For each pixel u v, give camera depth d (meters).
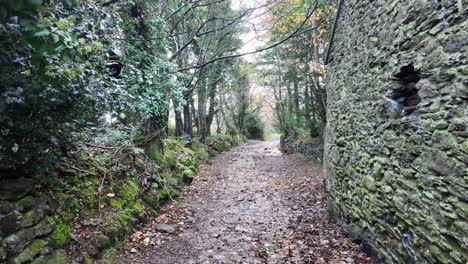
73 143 3.84
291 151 15.62
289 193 7.54
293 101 17.33
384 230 3.50
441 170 2.37
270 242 4.49
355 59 4.31
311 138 13.74
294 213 5.93
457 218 2.20
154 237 4.48
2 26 1.96
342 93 4.98
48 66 2.20
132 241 4.21
